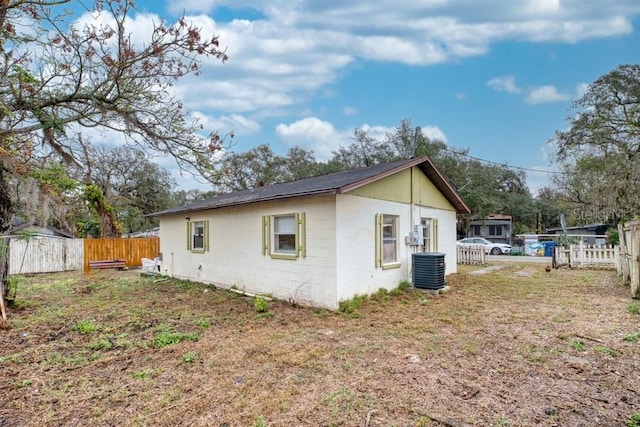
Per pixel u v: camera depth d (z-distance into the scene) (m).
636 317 6.26
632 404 3.29
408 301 7.96
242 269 9.81
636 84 20.30
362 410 3.25
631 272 8.06
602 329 5.60
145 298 9.07
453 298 8.27
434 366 4.26
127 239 17.31
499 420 3.04
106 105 6.85
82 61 6.30
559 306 7.29
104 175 27.36
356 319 6.50
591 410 3.19
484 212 27.64
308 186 8.67
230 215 10.30
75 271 15.51
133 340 5.52
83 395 3.69
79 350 5.11
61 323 6.63
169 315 7.14
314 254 7.72
